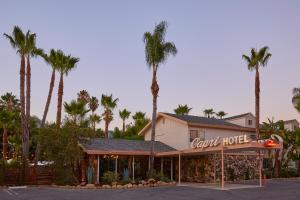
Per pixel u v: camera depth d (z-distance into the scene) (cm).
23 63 3284
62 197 2072
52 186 2825
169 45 3378
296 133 4262
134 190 2483
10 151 5709
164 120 3912
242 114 4928
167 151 3369
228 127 3800
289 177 4041
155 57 3331
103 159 3259
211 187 2659
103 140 3419
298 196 2045
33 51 3369
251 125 4831
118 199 1978
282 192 2270
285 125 5684
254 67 4212
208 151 2875
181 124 3678
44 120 3512
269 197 2016
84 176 2944
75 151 2809
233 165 3506
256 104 4094
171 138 3778
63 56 3697
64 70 3709
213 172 3294
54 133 2853
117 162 3328
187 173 3553
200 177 3409
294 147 4275
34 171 2977
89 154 3006
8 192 2394
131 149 3278
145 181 2919
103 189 2591
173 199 1970
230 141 2566
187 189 2519
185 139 3597
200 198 2006
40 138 2897
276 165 3988
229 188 2552
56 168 2903
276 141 2528
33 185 2922
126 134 5847
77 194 2231
